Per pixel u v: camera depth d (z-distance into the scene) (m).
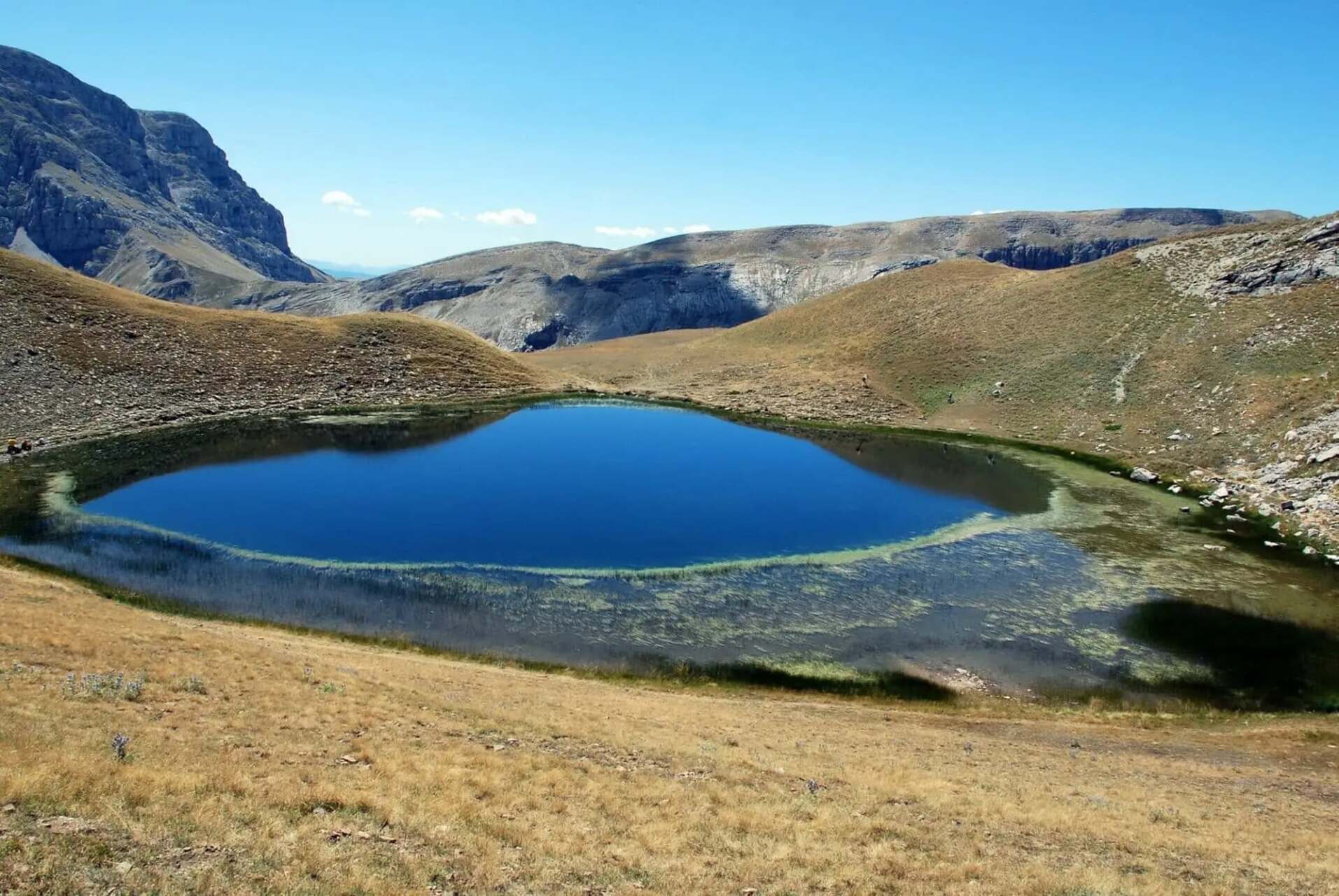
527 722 24.41
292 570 45.81
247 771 16.42
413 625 40.28
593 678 36.19
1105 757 29.05
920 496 66.94
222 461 71.44
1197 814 22.23
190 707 20.72
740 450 83.88
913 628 42.72
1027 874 16.00
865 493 67.62
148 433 79.38
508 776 18.84
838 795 20.58
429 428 89.19
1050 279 125.62
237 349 101.25
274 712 21.55
